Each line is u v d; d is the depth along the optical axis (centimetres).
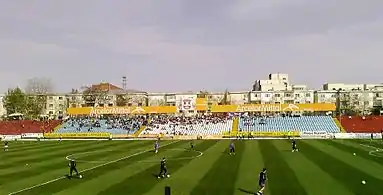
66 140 11125
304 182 3991
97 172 4881
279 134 11381
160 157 6381
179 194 3559
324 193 3503
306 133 11238
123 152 7344
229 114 14588
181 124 13212
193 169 4972
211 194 3531
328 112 15725
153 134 12238
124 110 14488
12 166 5600
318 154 6450
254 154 6581
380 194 3450
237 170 4819
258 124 12825
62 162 5956
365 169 4769
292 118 13262
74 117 15362
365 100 19638
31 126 13900
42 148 8512
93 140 11038
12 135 12550
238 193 3553
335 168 4875
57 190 3844
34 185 4128
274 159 5825
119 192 3688
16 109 17975
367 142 8950
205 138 11219
